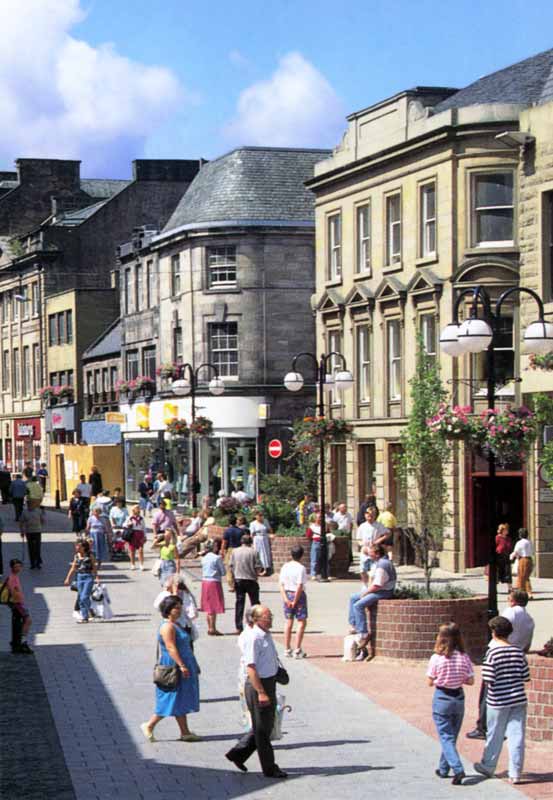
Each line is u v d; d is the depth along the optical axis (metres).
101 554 41.41
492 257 40.47
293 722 18.09
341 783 14.54
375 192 46.38
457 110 41.09
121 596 33.81
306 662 23.23
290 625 23.81
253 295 61.84
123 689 20.83
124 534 40.78
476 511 40.56
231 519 34.19
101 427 77.19
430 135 42.06
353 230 47.94
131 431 72.69
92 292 82.44
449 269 41.44
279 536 39.28
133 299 72.75
